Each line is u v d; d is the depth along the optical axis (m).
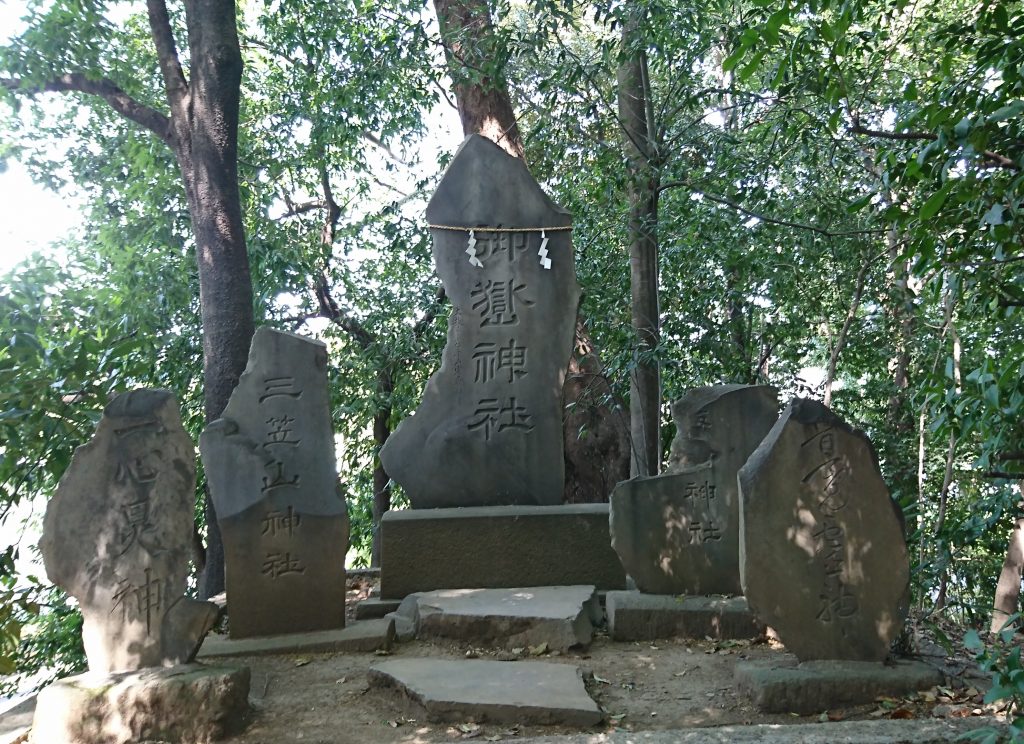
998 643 5.14
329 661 5.54
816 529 4.76
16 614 6.12
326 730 4.36
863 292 9.77
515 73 9.71
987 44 4.05
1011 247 3.88
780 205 9.02
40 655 11.12
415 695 4.55
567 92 8.60
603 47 8.45
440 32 10.33
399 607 6.54
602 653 5.64
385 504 14.14
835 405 11.86
